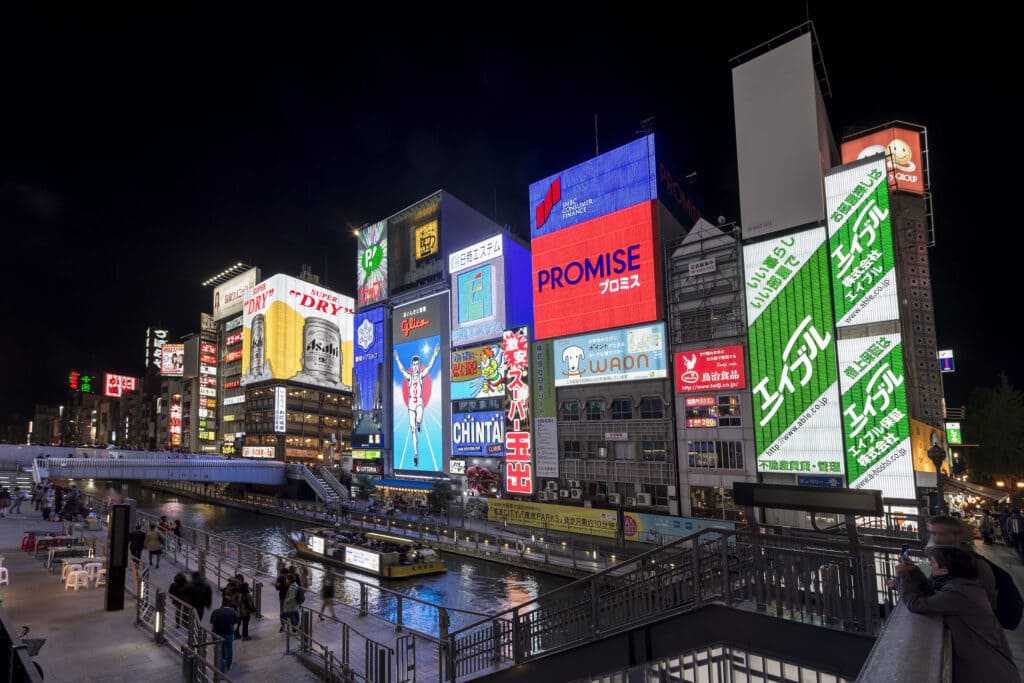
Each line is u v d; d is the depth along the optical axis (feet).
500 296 225.76
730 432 145.48
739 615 25.67
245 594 52.70
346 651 47.01
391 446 279.28
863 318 127.44
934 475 125.80
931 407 141.69
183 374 493.77
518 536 155.43
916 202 154.61
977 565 12.57
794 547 25.00
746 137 149.48
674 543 29.09
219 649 42.63
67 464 223.30
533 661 35.29
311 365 417.28
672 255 161.99
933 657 7.46
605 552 133.59
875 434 123.44
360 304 305.73
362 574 132.77
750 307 144.56
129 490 385.09
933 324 147.23
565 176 191.42
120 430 615.57
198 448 460.14
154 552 79.56
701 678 27.50
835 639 22.79
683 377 154.81
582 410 176.45
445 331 253.03
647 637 29.43
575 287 183.21
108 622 51.19
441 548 151.43
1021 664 22.93
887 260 125.49
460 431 228.63
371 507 225.76
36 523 119.14
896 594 25.31
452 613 100.68
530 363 191.31
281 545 183.42
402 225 287.07
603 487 168.04
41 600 58.39
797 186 140.26
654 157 171.83
